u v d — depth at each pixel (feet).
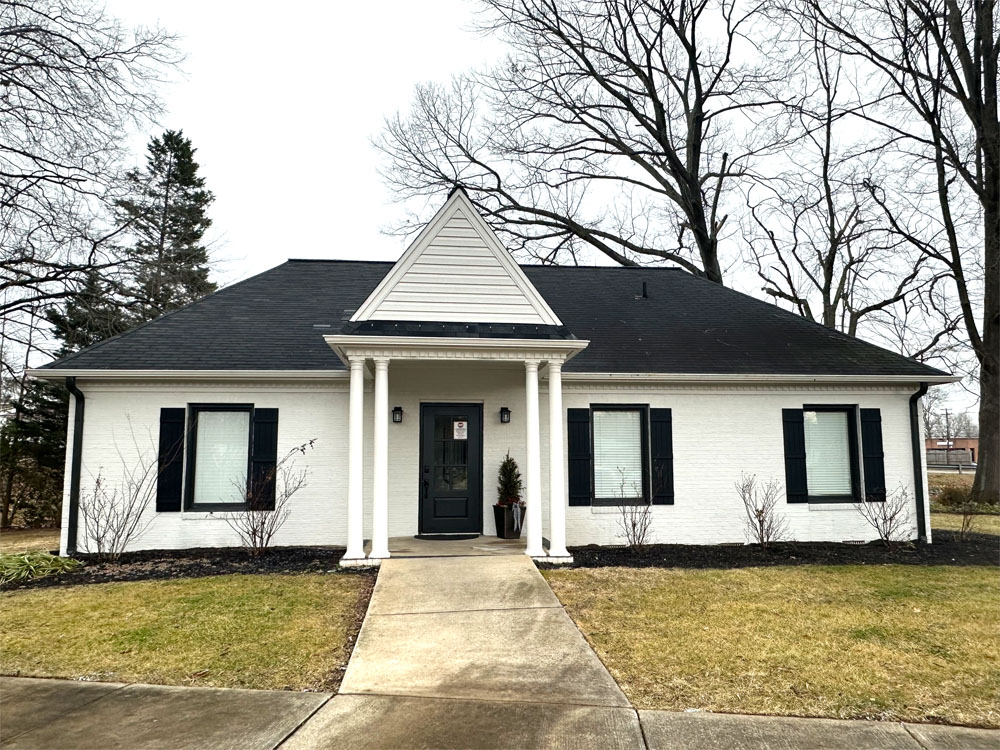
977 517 51.75
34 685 16.31
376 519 29.68
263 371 34.14
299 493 35.09
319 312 41.29
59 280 57.31
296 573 28.07
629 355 38.88
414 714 14.67
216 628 20.67
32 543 44.16
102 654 18.44
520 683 16.53
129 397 34.50
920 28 57.41
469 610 22.43
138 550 33.65
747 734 13.87
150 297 62.13
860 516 38.01
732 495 37.52
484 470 36.76
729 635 20.24
